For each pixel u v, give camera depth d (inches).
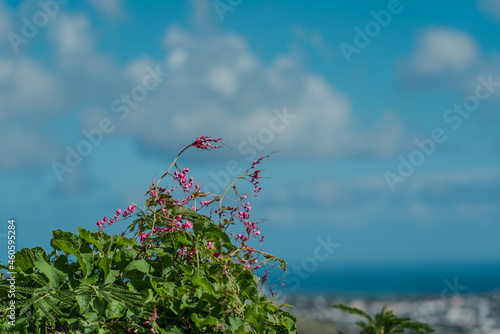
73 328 77.8
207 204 107.4
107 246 89.9
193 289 88.0
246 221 106.2
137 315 80.0
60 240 82.0
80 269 86.2
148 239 93.8
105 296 80.5
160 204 101.7
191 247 94.2
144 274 90.1
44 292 77.7
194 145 105.5
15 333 73.4
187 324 84.6
